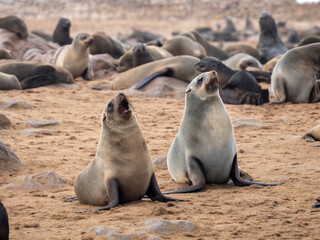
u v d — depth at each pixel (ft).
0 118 139.85
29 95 202.08
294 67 191.83
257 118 163.12
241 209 73.05
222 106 90.22
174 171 94.84
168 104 190.90
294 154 112.06
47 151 117.29
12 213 72.79
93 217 70.03
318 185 85.56
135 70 226.17
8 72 226.17
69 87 234.38
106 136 76.79
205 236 61.26
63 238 60.64
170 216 69.05
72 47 267.18
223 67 207.82
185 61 217.77
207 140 88.58
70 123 153.89
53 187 90.27
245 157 111.04
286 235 61.77
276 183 87.56
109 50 355.77
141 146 76.79
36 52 323.57
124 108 75.46
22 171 101.24
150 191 79.30
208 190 86.17
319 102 193.47
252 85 195.00
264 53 362.33
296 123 155.12
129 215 69.46
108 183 75.56
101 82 261.03
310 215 69.31
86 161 109.50
